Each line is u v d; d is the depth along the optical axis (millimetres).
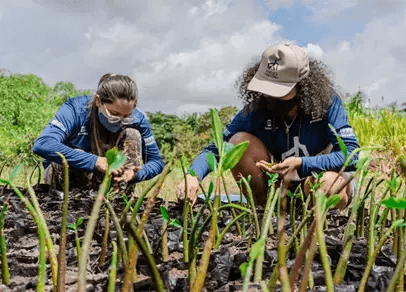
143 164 3779
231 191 5309
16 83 21219
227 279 1367
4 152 9977
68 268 1504
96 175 3572
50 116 21266
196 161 2965
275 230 2180
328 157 2857
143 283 1196
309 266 995
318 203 936
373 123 8125
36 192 3260
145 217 967
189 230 2029
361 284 1106
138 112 3779
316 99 2971
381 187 4195
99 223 2014
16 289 1199
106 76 3355
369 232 1459
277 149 3379
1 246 1244
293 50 2902
